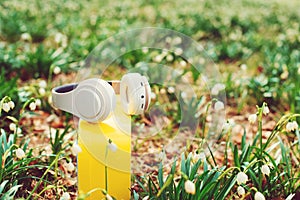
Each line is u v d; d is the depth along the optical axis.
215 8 5.02
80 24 3.66
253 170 1.46
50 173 1.53
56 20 3.81
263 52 3.10
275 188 1.44
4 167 1.37
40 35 3.30
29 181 1.47
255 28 4.01
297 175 1.53
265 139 1.90
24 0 4.76
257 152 1.46
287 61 2.61
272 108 2.15
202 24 3.85
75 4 4.79
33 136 1.84
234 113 2.16
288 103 2.14
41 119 1.96
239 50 3.08
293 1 6.08
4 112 1.86
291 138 1.82
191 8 4.84
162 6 5.06
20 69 2.39
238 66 2.91
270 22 4.29
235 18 4.21
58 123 1.93
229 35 3.56
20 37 3.28
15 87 1.96
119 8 4.68
